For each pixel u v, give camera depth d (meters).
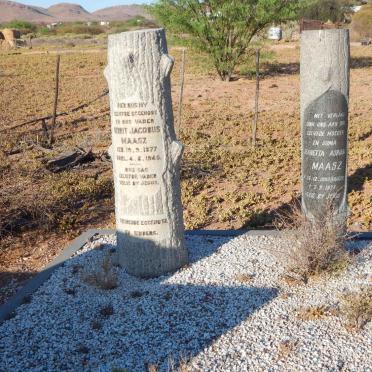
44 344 5.20
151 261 6.51
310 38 7.07
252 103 19.77
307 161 7.42
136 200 6.42
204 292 6.06
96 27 88.69
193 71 28.69
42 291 6.30
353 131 14.66
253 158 12.41
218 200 9.61
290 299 5.82
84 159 12.21
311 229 6.53
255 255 6.99
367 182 10.07
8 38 57.66
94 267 6.83
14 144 14.22
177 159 6.47
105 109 19.36
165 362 4.81
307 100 7.26
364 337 5.03
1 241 8.16
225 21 23.33
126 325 5.46
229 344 5.03
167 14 23.58
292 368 4.62
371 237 7.47
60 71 30.70
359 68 28.22
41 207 9.02
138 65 6.10
